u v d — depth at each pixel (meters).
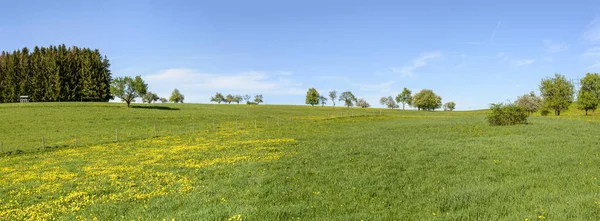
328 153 26.67
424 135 36.47
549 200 12.33
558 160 19.70
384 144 30.56
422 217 11.50
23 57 138.38
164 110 88.06
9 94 129.88
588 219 10.09
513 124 43.84
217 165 24.30
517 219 10.45
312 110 115.81
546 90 85.81
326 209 12.96
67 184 20.47
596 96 86.94
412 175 18.08
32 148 38.41
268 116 82.31
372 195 14.78
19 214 14.77
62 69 132.38
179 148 34.66
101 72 135.50
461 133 36.78
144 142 41.31
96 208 14.98
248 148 32.28
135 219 13.04
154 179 20.59
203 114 82.00
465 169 19.02
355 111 112.75
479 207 12.09
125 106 92.19
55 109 77.56
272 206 13.42
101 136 48.12
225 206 13.76
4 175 24.45
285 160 24.58
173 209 14.29
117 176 21.95
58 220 13.83
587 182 14.58
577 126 39.97
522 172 17.45
